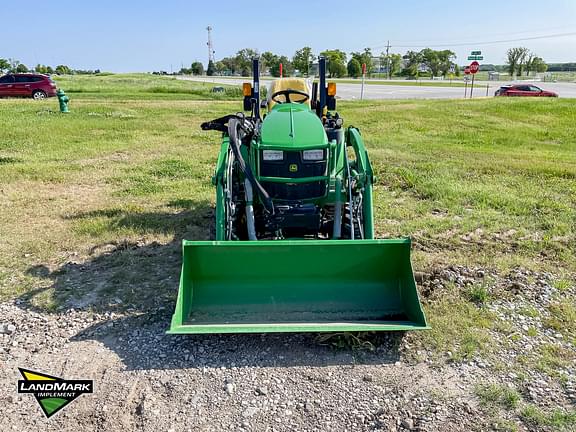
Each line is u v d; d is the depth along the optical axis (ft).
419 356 12.35
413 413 10.55
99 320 13.99
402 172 29.78
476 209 23.71
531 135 48.52
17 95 84.64
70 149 37.37
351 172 16.51
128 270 17.07
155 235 20.29
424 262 17.61
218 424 10.30
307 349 12.68
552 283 16.16
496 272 16.90
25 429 10.17
